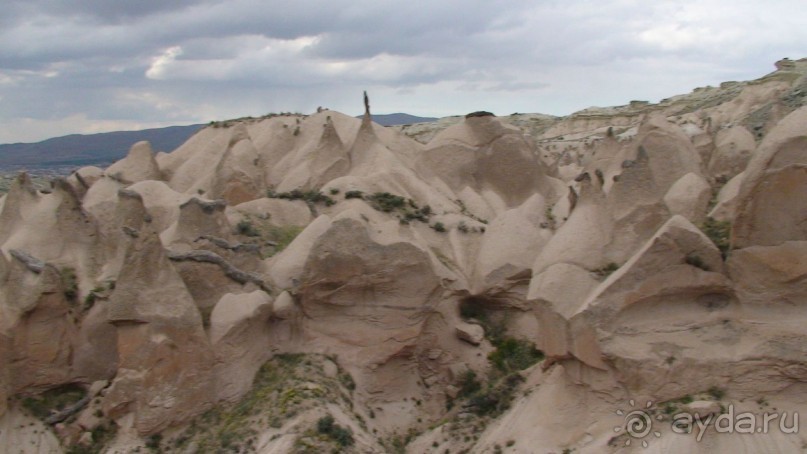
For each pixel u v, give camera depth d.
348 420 26.33
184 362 25.67
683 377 22.33
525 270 33.00
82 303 28.94
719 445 21.42
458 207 40.31
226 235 31.78
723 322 22.98
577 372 23.89
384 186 39.22
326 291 29.20
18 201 33.72
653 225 25.42
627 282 22.92
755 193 22.34
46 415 26.67
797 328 22.06
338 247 28.73
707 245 22.97
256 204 38.75
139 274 25.45
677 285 22.97
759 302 22.73
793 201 22.16
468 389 30.72
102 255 31.16
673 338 22.75
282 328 29.38
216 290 28.52
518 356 31.52
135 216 31.58
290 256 31.95
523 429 24.80
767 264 22.50
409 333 29.17
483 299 33.47
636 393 22.56
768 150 22.25
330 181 40.88
